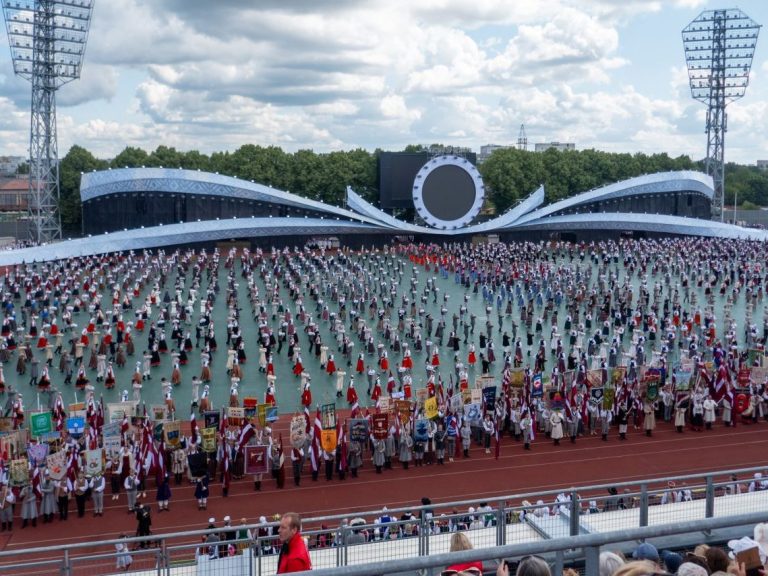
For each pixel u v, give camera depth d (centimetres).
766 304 8069
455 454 4166
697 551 995
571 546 821
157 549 1722
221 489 3700
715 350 5306
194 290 7531
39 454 3297
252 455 3588
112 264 9769
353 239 12581
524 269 9262
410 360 5503
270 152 15625
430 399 3919
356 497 3581
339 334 6203
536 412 4447
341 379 5172
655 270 9706
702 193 14488
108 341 5741
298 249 11956
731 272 9050
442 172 12225
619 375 4444
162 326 6456
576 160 16562
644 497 1941
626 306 7388
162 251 10350
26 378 5516
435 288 7981
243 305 7700
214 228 11606
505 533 1881
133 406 3822
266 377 5534
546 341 6588
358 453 3850
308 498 3578
